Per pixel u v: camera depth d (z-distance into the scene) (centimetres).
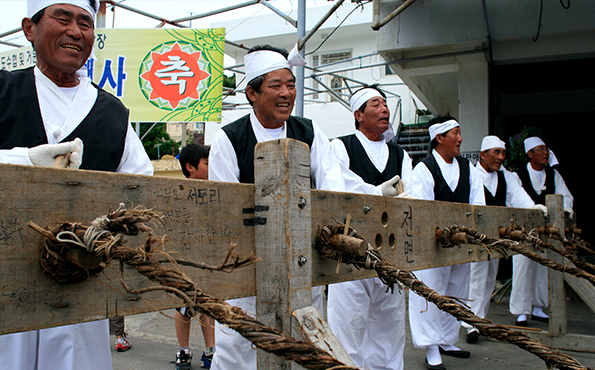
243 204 133
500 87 961
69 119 198
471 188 426
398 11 529
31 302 99
